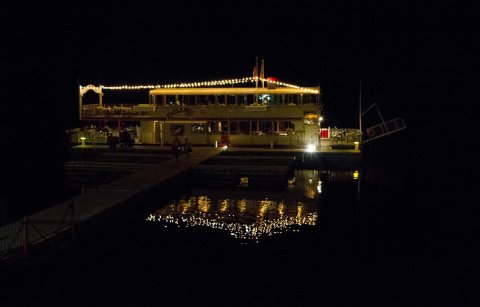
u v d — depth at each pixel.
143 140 54.50
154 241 26.94
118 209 28.28
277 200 36.41
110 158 47.50
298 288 21.12
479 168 42.03
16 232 22.20
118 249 25.69
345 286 21.52
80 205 27.72
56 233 22.89
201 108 53.12
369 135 48.16
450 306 19.70
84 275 22.27
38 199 37.84
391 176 45.25
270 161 45.72
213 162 45.94
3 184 41.97
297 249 25.75
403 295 20.59
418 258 24.72
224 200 36.34
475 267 23.31
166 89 55.00
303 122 52.03
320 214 32.59
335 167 48.34
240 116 52.56
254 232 28.66
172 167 41.00
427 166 43.53
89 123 58.34
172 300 20.09
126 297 20.17
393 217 31.84
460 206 34.56
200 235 27.89
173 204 35.09
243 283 21.75
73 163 44.66
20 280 20.78
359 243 26.92
